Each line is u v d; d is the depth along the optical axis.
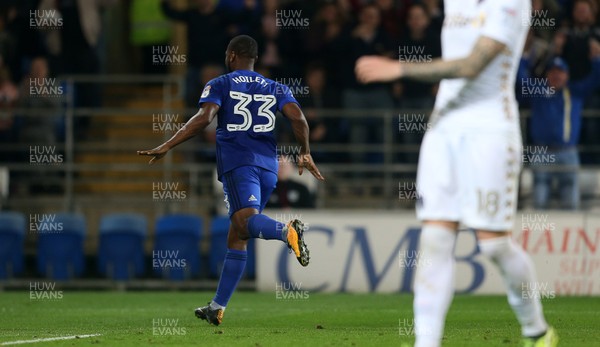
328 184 54.62
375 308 39.31
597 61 51.22
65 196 56.47
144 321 33.09
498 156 18.34
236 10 55.81
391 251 50.16
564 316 35.03
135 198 57.22
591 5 51.59
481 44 17.94
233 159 27.97
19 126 56.69
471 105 18.55
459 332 27.55
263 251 50.31
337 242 50.25
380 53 54.31
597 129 55.56
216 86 28.09
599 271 49.00
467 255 48.94
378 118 54.50
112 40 67.12
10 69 58.50
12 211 54.97
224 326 30.45
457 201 18.56
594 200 52.78
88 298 45.50
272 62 56.06
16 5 58.62
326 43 55.81
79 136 59.62
